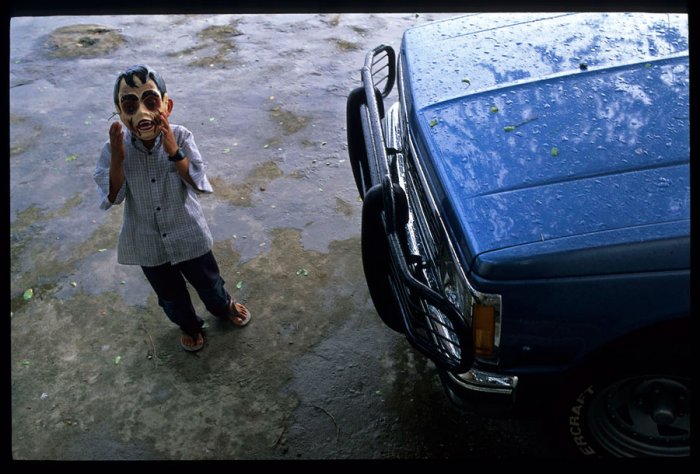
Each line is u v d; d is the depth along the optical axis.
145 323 3.53
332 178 4.54
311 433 2.90
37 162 4.96
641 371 2.22
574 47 2.76
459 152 2.40
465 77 2.74
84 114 5.54
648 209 2.08
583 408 2.38
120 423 3.01
